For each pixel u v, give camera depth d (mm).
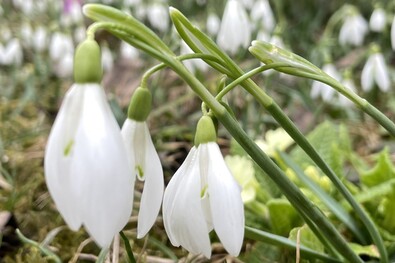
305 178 244
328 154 270
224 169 158
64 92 542
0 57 589
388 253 233
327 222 180
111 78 522
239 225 156
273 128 411
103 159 140
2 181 320
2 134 410
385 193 240
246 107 381
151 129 402
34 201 307
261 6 529
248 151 166
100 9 149
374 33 689
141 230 165
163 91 474
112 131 142
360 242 243
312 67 174
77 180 139
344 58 595
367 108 178
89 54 143
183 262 242
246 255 245
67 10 688
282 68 173
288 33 625
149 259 245
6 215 267
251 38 506
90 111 142
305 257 225
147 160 163
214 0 691
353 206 197
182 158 358
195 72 412
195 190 159
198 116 422
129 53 540
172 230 162
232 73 171
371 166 363
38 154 365
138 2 654
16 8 856
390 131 181
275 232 248
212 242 259
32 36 631
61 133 142
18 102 493
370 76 438
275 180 171
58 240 262
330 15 795
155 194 164
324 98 427
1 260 255
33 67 578
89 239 243
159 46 154
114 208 140
